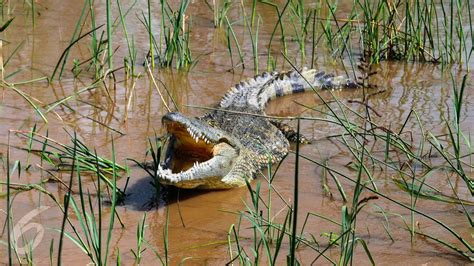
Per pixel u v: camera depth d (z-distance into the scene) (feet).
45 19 47.21
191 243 22.07
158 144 26.48
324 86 40.16
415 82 39.40
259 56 43.24
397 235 22.50
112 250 21.30
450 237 22.34
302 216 23.89
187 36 40.91
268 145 30.32
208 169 25.54
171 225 23.35
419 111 34.53
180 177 24.77
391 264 20.70
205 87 37.68
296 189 17.10
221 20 47.37
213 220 23.91
